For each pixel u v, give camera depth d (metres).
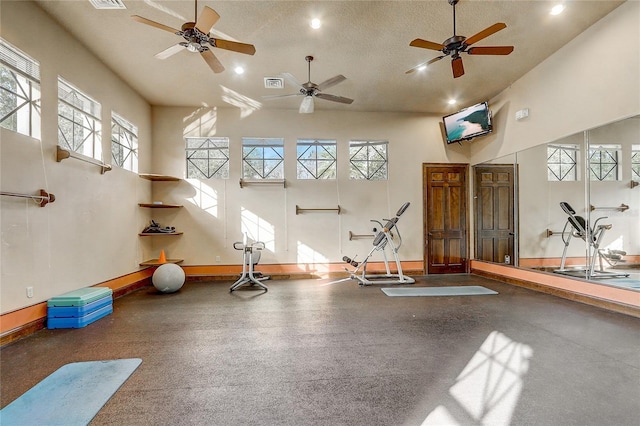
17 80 3.20
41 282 3.40
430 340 3.06
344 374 2.40
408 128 6.76
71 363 2.58
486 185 6.36
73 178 3.92
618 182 3.91
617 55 3.77
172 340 3.10
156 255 6.19
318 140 6.68
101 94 4.54
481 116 5.83
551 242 4.93
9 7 3.04
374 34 3.95
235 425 1.80
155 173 6.20
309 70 4.76
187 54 4.35
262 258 6.43
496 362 2.58
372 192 6.68
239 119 6.42
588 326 3.41
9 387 2.20
